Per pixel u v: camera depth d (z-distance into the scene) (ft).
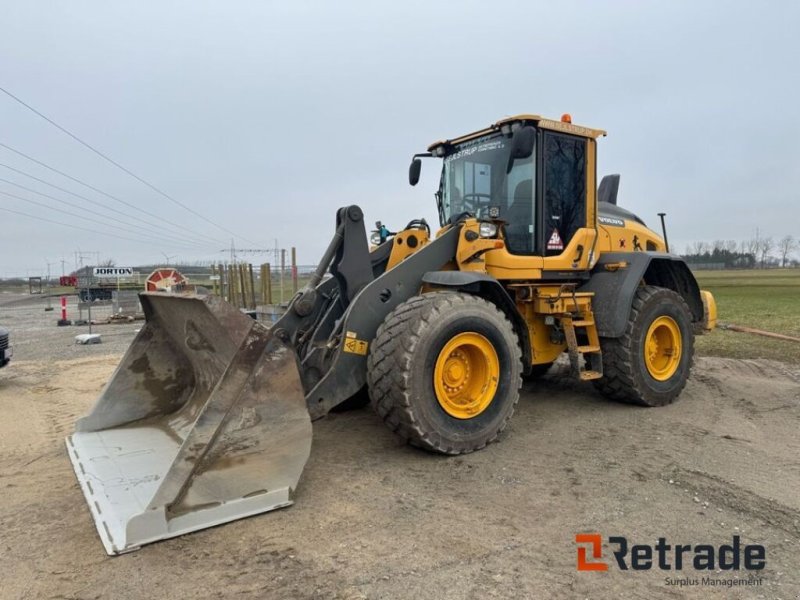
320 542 9.22
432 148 18.79
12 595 7.89
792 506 10.57
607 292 17.22
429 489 11.34
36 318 66.28
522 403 18.31
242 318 10.37
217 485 9.80
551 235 16.55
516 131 14.62
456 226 14.98
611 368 17.39
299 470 10.70
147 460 11.77
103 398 13.71
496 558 8.76
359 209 14.25
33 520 10.28
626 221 20.24
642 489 11.35
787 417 16.61
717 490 11.25
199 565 8.56
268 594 7.83
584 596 7.81
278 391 10.48
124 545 8.87
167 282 44.60
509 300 15.15
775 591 7.97
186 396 14.60
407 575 8.28
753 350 29.55
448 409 13.07
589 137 17.42
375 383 12.51
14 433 16.19
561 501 10.80
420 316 12.48
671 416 16.74
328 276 16.22
